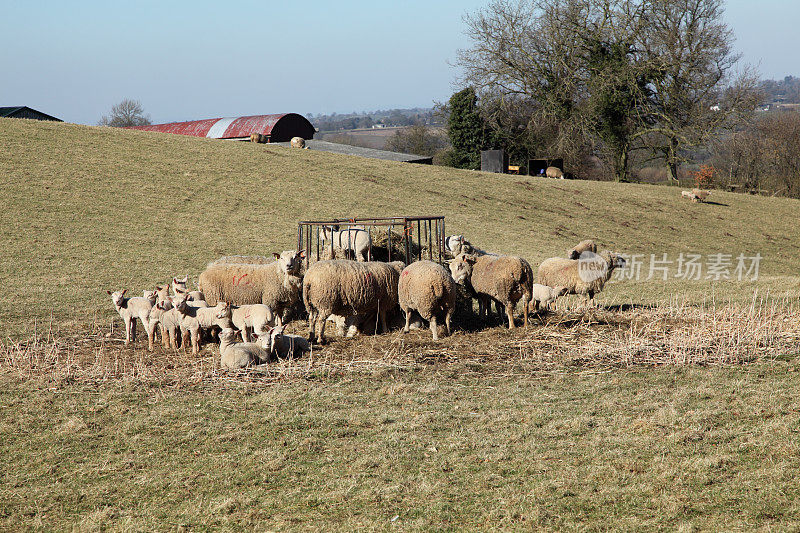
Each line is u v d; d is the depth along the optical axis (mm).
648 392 9195
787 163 59781
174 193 31703
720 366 10445
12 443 7801
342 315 12406
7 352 12062
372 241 15922
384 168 43844
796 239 40875
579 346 11711
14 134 35406
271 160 40375
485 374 10320
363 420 8336
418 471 6879
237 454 7402
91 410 8852
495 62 60844
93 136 38531
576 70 58656
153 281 20578
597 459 6980
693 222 42125
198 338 11727
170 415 8609
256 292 13008
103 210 27984
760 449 6973
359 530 5742
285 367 10508
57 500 6449
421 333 12797
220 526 5906
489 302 14133
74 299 17891
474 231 32094
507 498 6203
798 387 9141
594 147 60188
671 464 6758
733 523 5555
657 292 21359
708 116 56281
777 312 14805
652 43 56094
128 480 6836
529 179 48500
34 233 24281
